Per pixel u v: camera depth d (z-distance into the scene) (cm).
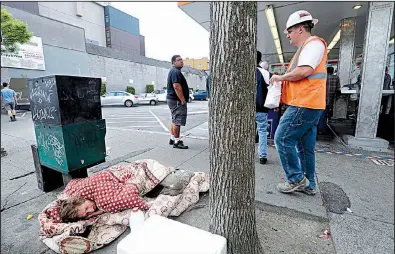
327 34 847
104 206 189
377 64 402
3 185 272
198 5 518
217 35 115
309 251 160
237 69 115
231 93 117
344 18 672
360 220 193
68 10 2864
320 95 202
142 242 105
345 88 597
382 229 181
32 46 1436
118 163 341
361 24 738
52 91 209
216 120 124
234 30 112
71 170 221
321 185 257
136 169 229
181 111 408
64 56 1662
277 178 277
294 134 216
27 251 165
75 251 156
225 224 132
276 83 231
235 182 127
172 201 202
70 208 180
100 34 3438
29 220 202
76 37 1747
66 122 215
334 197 230
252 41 116
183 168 318
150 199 220
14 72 1350
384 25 389
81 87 224
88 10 3164
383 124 496
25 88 1398
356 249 161
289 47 1105
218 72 118
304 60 195
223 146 125
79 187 195
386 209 209
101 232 176
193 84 3503
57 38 1606
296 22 205
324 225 190
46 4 2550
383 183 262
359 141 416
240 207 130
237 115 120
